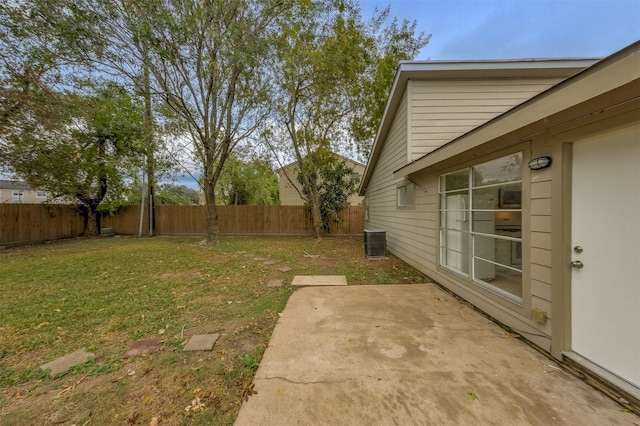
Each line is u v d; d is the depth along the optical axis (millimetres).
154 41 5926
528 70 5406
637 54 1402
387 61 10555
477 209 3541
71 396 1864
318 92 9102
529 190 2584
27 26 5531
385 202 8273
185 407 1743
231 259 6797
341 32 8727
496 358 2258
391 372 2064
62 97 7379
